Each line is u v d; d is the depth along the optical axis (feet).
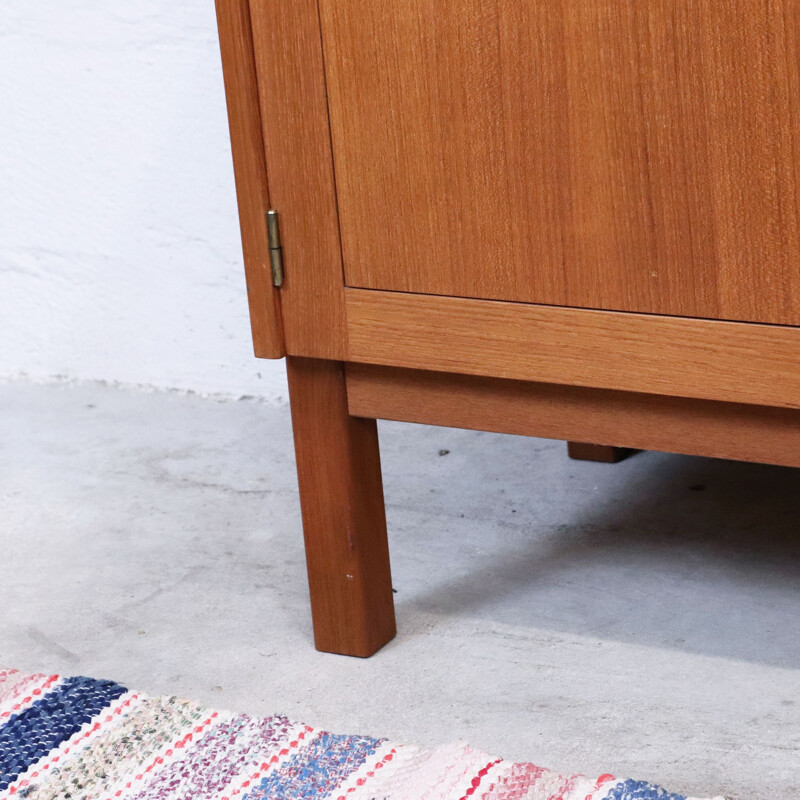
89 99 5.87
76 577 4.23
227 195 5.74
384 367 3.25
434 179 2.93
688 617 3.66
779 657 3.41
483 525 4.38
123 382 6.29
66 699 3.34
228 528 4.54
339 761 2.99
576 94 2.70
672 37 2.56
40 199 6.13
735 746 3.03
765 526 4.20
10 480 5.15
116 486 5.01
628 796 2.75
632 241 2.75
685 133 2.62
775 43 2.47
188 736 3.14
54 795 2.96
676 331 2.76
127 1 5.63
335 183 3.05
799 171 2.52
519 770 2.88
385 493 4.72
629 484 4.62
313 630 3.66
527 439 5.14
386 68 2.89
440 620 3.76
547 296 2.89
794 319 2.62
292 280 3.19
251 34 3.01
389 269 3.06
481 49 2.77
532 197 2.83
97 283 6.16
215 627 3.82
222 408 5.91
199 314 5.99
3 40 5.94
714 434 2.87
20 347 6.45
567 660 3.48
